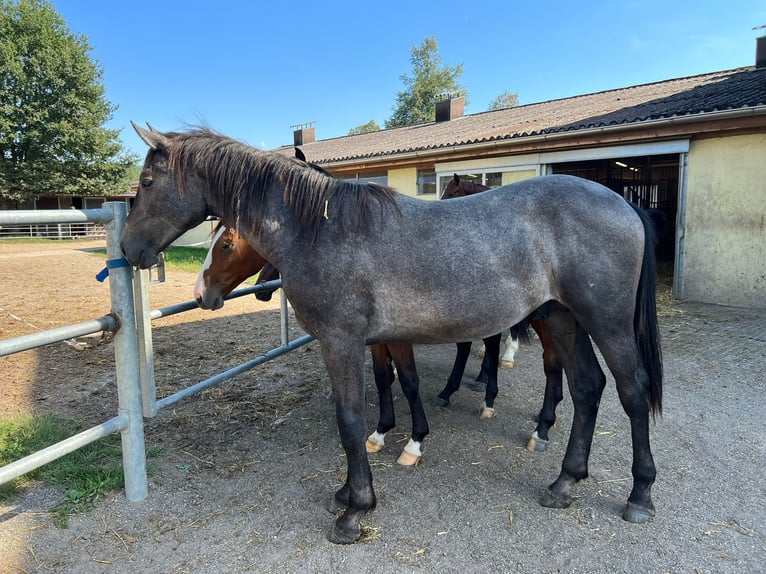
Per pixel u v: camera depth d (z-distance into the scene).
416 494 2.45
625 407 2.14
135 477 2.35
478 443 3.01
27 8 27.08
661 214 2.54
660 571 1.88
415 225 2.06
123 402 2.30
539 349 5.18
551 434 3.13
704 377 4.03
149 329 2.39
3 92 26.25
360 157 10.84
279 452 2.90
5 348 1.75
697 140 6.98
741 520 2.17
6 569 1.91
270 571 1.91
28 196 27.00
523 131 8.82
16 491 2.42
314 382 4.13
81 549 2.04
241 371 3.09
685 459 2.72
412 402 2.75
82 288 9.09
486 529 2.16
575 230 2.03
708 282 7.14
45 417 3.23
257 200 2.11
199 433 3.16
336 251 2.01
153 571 1.91
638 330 2.12
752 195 6.65
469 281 2.01
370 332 2.07
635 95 10.98
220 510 2.31
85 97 28.47
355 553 2.01
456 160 9.66
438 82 42.53
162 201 2.13
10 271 11.58
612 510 2.28
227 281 2.84
